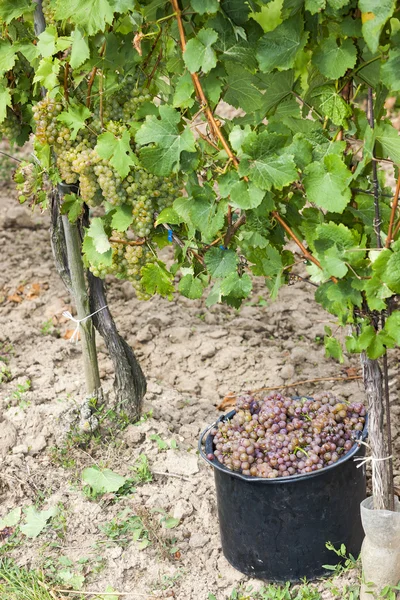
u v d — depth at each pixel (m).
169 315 5.18
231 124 2.88
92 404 3.91
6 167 7.55
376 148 2.51
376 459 2.79
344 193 2.40
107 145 2.93
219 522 3.27
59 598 3.14
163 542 3.38
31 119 3.62
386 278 2.32
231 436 3.16
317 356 4.75
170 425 4.09
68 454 3.86
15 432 3.95
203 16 2.72
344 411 3.16
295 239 2.61
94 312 3.78
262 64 2.49
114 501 3.61
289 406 3.25
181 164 2.79
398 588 2.87
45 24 3.35
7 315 5.27
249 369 4.67
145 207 3.04
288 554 3.08
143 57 3.12
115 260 3.27
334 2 2.28
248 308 5.30
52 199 3.70
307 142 2.49
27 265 5.87
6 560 3.34
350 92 2.56
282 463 2.99
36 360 4.70
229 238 2.80
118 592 3.18
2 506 3.62
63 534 3.45
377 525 2.81
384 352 2.62
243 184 2.50
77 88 3.18
